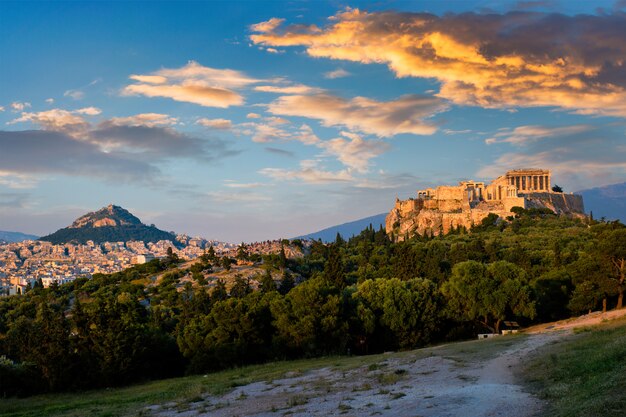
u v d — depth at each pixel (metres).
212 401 46.56
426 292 99.38
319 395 43.31
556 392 32.75
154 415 42.75
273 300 93.44
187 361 92.38
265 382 54.34
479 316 102.69
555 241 176.75
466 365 50.19
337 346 86.75
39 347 75.19
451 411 32.09
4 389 71.69
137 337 81.88
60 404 58.19
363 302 96.06
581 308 96.19
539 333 71.69
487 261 172.75
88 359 77.81
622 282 94.75
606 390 28.88
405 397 38.09
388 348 95.00
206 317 89.69
